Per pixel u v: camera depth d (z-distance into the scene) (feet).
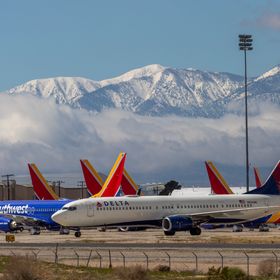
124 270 581.12
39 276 581.53
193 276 595.88
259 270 610.24
